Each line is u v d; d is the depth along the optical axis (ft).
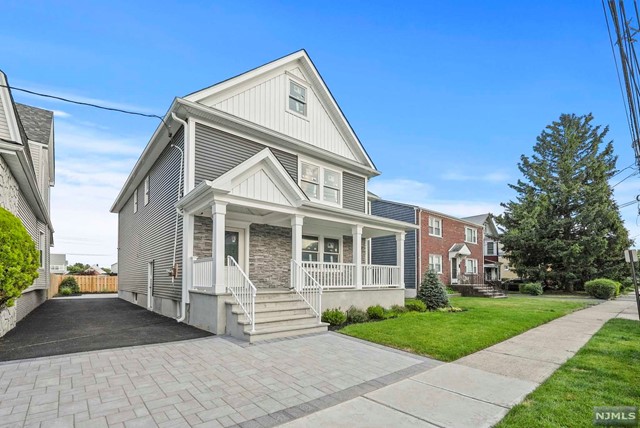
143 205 48.01
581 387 14.57
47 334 25.30
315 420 11.51
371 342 23.11
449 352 20.33
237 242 34.73
